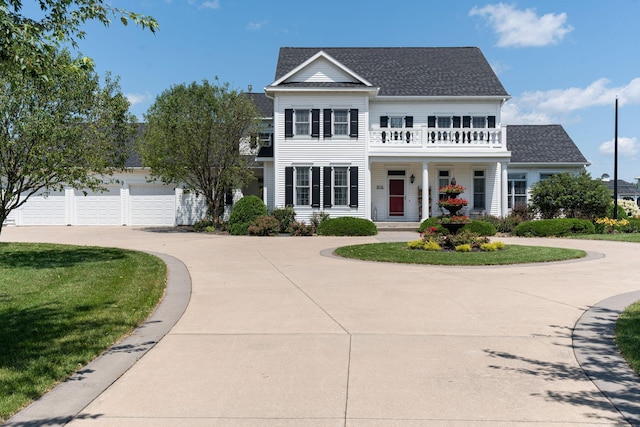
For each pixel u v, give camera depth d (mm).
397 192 27047
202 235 22969
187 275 11117
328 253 15438
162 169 25219
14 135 12906
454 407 4188
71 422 3932
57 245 17391
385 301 8359
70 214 30203
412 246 16203
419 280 10461
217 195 26125
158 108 25969
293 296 8812
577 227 22219
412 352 5648
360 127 25109
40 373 4887
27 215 30141
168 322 7055
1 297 8531
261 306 8031
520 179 28844
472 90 26844
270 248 16938
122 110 14859
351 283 10109
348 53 30438
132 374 4992
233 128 24641
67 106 13344
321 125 25109
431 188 27094
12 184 13391
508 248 16188
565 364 5234
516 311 7617
